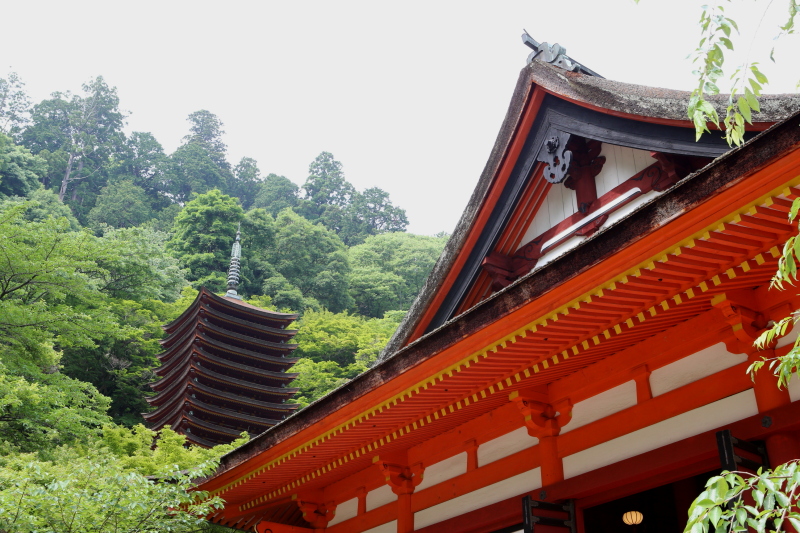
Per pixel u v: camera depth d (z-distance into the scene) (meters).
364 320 64.75
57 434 18.17
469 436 9.52
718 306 6.56
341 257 73.25
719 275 6.00
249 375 38.03
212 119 109.94
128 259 43.12
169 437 17.97
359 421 8.75
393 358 8.02
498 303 6.71
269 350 40.06
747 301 6.59
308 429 9.32
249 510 12.40
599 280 5.84
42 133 88.25
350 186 107.06
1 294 20.92
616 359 7.90
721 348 6.95
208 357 36.44
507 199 10.15
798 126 4.35
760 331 6.55
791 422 5.84
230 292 41.47
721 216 5.00
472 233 10.41
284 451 9.94
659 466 6.82
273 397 37.75
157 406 38.84
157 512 9.48
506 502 8.30
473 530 8.73
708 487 2.83
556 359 7.41
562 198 9.88
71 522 8.65
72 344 21.88
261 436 10.26
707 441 6.48
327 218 98.12
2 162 61.50
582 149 9.54
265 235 71.00
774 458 5.96
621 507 11.13
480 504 8.91
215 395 35.34
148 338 44.97
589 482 7.41
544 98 9.72
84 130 92.38
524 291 6.42
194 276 64.62
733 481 2.83
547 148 9.55
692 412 6.95
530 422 8.30
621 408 7.71
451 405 8.68
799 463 2.94
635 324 6.71
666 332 7.46
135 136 97.12
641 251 5.46
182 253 66.88
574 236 9.46
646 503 11.02
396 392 8.15
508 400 8.88
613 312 6.54
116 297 44.44
